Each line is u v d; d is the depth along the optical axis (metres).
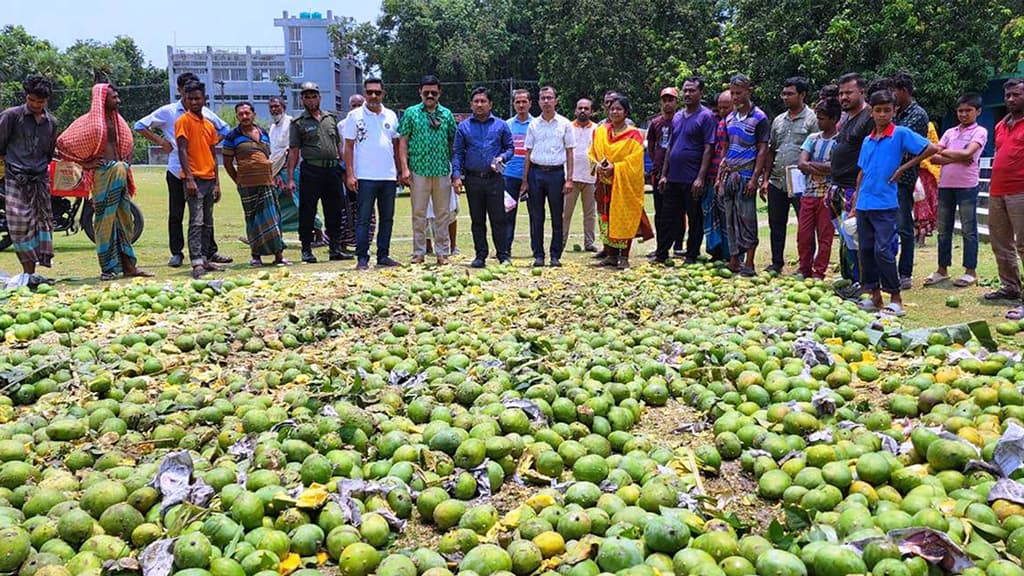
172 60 102.81
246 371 6.48
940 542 3.42
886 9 22.61
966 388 5.44
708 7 40.00
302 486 4.12
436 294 9.01
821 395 5.27
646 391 5.75
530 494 4.40
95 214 10.78
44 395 5.81
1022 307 8.23
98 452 4.65
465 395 5.48
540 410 5.11
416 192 11.49
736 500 4.33
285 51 100.94
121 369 6.26
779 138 10.33
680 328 7.41
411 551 3.64
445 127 11.46
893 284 8.40
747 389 5.67
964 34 22.48
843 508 3.92
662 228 11.47
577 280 10.41
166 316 8.18
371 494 4.09
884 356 6.72
